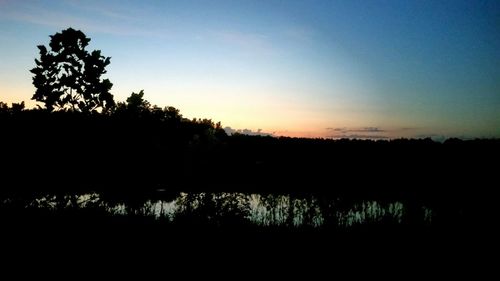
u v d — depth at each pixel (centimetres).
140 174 645
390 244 860
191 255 666
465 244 865
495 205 1230
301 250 785
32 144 523
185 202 897
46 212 583
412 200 1309
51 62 513
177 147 762
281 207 1195
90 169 573
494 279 675
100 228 627
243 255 712
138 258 609
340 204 1218
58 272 513
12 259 521
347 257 755
